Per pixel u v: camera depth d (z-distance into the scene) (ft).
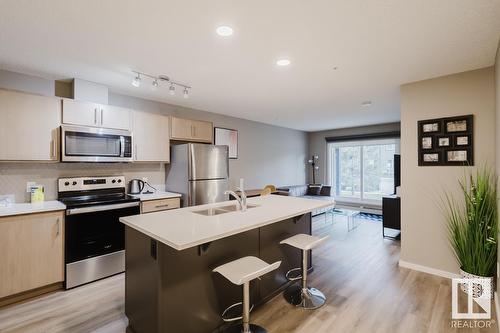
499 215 7.16
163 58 8.00
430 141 9.59
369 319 6.81
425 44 7.07
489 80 8.51
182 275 5.55
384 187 21.07
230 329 6.27
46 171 9.84
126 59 8.09
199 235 5.16
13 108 8.25
